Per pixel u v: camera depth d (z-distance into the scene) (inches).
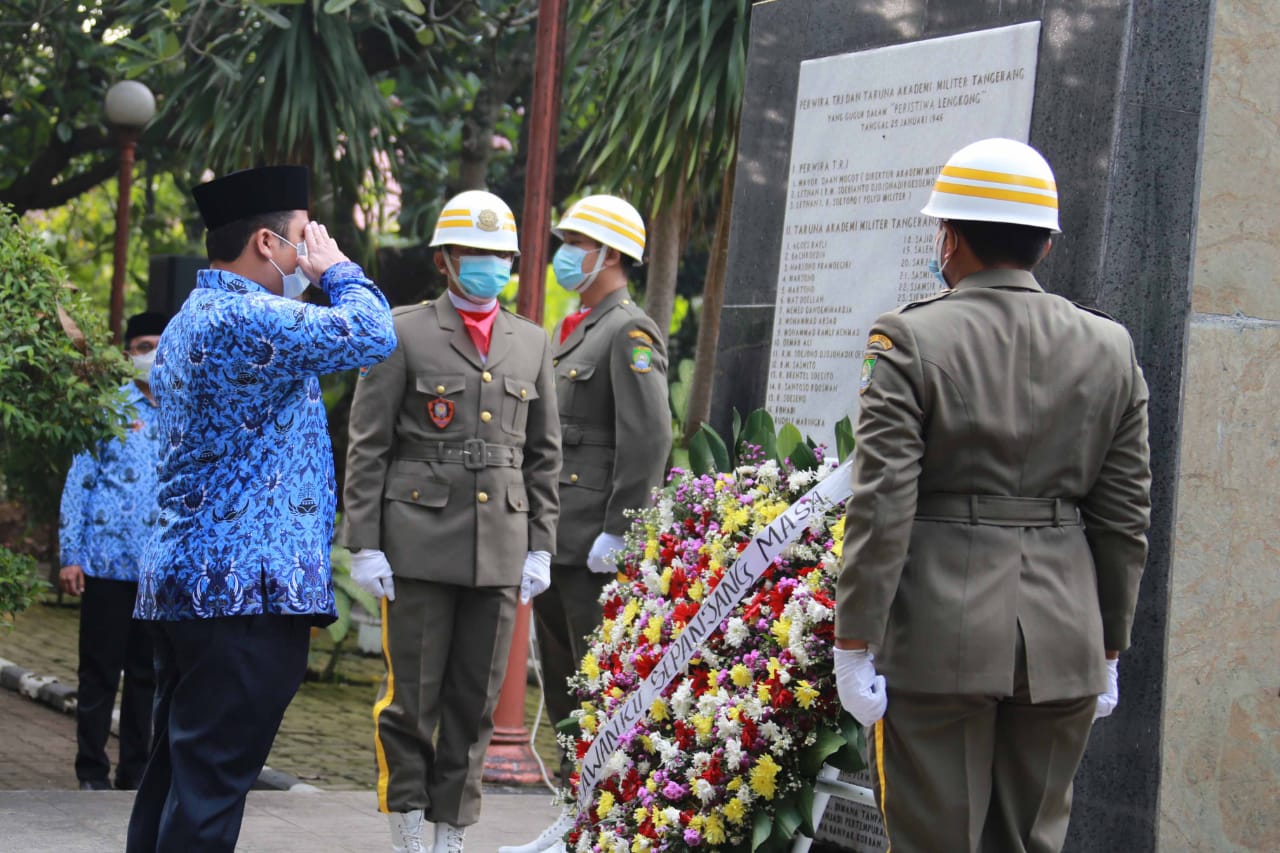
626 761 161.5
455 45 482.3
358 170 430.0
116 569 248.5
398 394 185.8
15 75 484.1
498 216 186.4
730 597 152.9
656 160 335.0
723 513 163.5
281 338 135.8
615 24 363.9
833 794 149.2
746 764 148.5
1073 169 164.1
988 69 174.9
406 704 181.3
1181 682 157.8
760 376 203.6
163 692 147.5
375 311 139.6
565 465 204.4
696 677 158.7
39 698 346.9
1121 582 122.9
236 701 136.9
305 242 144.3
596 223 204.5
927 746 118.4
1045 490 119.7
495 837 210.5
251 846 195.2
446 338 187.3
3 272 216.1
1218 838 159.8
